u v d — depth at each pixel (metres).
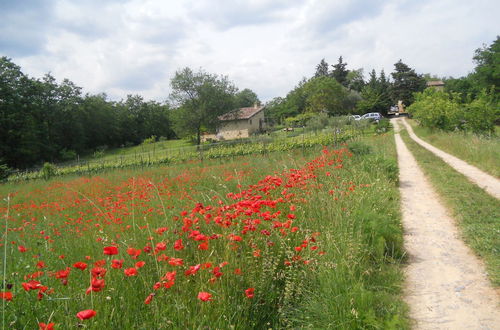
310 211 5.38
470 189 8.88
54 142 57.88
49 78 57.09
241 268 3.42
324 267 3.76
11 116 45.69
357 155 13.65
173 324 2.54
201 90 46.38
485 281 4.22
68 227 6.24
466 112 23.16
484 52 47.72
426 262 4.91
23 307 2.85
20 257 4.20
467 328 3.34
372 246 4.81
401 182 11.03
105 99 77.62
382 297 3.80
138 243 4.24
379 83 89.75
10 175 29.75
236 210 3.98
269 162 14.31
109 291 2.95
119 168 25.39
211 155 24.00
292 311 3.34
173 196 8.02
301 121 61.09
